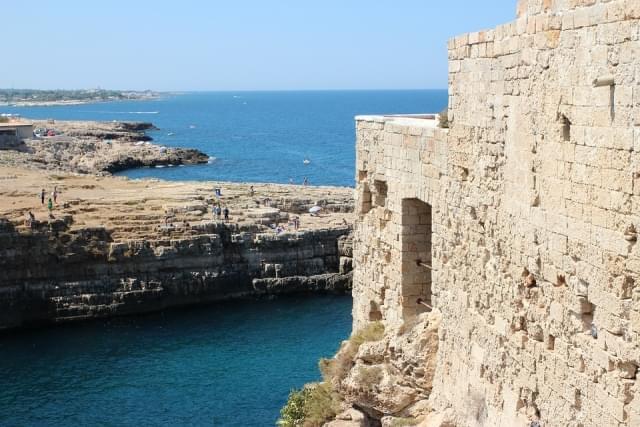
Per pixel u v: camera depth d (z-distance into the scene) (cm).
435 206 2700
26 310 8394
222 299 9219
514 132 2056
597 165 1644
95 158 19888
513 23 2047
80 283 8669
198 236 9231
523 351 2042
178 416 5700
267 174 19438
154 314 8750
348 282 9600
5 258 8438
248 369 6725
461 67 2412
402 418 2761
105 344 7662
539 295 1948
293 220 10281
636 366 1573
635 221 1523
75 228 8969
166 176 18662
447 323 2602
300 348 7319
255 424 5484
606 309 1636
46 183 12056
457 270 2512
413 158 2878
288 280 9456
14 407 5988
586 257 1703
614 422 1630
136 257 8925
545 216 1884
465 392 2438
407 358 2795
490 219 2244
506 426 2147
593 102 1652
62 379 6644
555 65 1811
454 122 2486
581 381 1758
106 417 5731
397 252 3080
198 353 7256
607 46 1590
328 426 3083
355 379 2970
